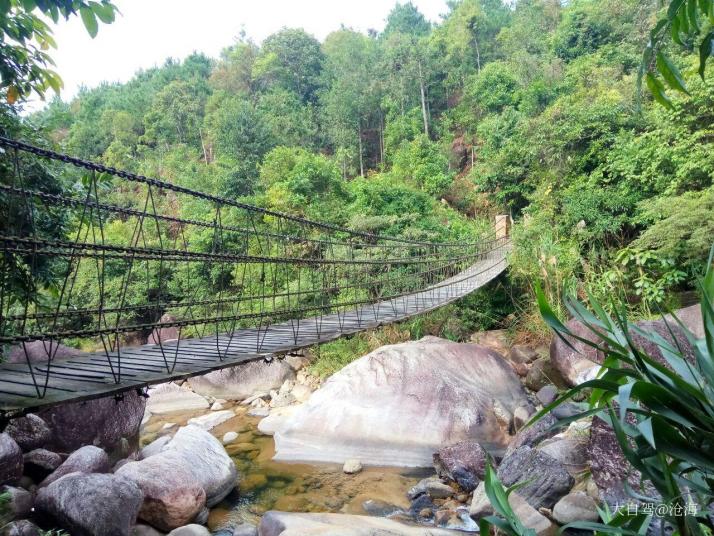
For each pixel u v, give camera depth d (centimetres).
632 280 599
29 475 298
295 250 864
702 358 87
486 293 773
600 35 1730
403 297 632
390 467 390
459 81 2241
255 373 639
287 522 272
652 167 662
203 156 2161
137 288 854
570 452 319
